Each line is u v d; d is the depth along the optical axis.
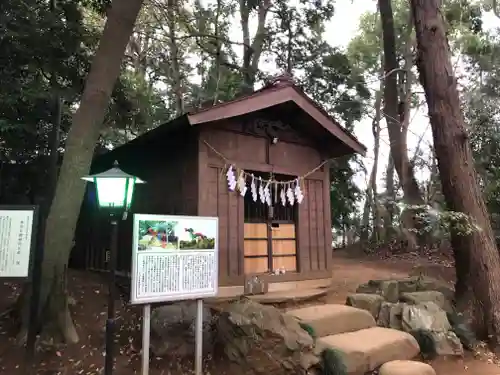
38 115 9.05
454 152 6.10
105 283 7.79
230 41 14.70
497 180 11.58
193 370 4.50
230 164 6.79
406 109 15.06
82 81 8.56
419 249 14.30
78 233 10.27
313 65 16.77
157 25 14.81
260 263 7.30
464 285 6.16
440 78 6.24
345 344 4.62
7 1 7.57
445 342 5.34
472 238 5.96
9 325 5.33
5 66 7.99
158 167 7.63
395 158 14.74
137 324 5.51
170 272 4.11
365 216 20.67
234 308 4.84
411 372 4.14
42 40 7.78
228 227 6.66
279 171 7.47
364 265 12.28
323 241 8.11
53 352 4.75
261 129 7.29
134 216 3.95
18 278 3.74
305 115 7.46
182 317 5.20
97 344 5.02
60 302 5.04
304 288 7.53
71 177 5.11
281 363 4.25
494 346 5.56
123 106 9.96
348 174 17.77
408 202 13.80
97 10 8.71
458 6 14.62
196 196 6.44
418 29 6.51
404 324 5.58
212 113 6.14
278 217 7.71
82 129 5.20
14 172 10.04
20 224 3.85
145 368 3.95
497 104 14.52
